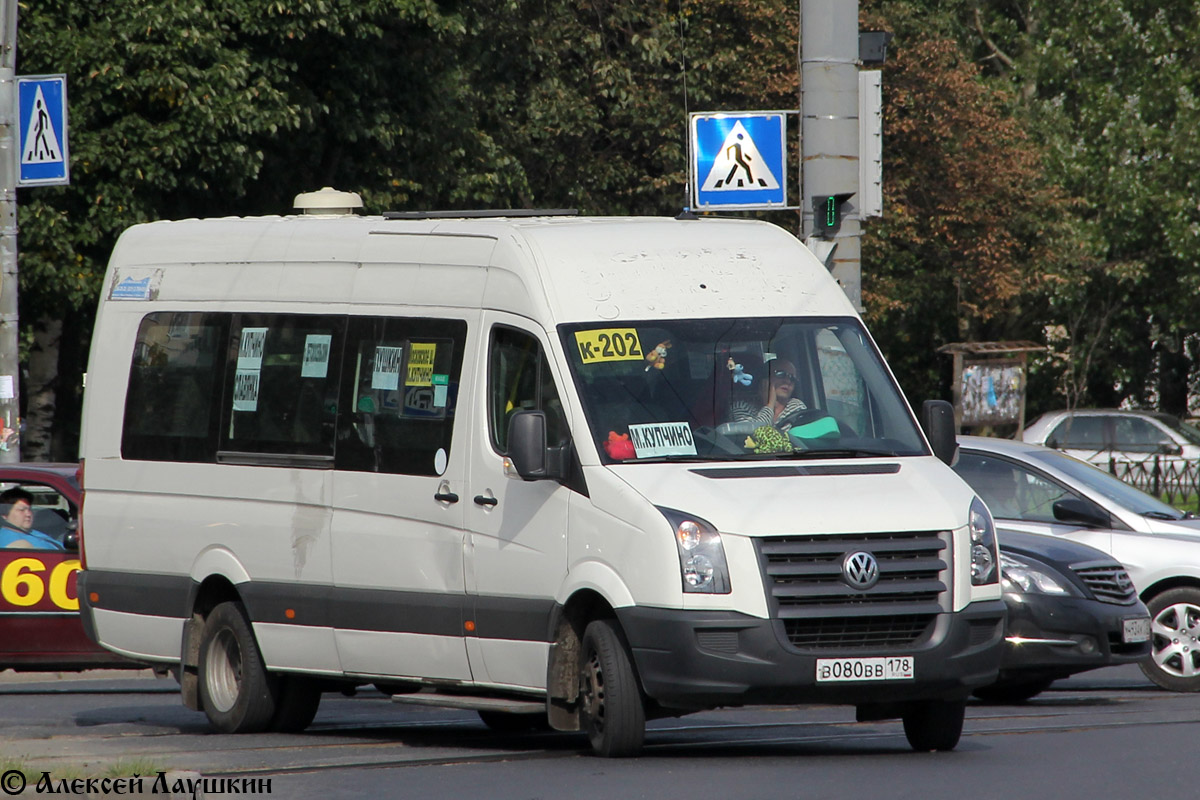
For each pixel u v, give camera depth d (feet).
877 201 176.86
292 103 280.51
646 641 97.14
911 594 98.53
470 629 108.99
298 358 122.52
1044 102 482.28
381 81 296.92
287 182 303.07
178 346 131.23
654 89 380.78
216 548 125.59
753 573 96.07
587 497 101.60
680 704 97.14
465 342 111.86
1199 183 450.30
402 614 113.29
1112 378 517.96
